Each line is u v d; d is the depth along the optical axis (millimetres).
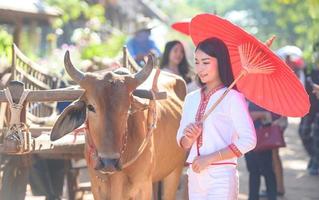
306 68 19250
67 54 8617
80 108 8594
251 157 14656
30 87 11758
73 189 13297
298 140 33062
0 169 11117
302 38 63281
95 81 8445
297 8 45312
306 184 19062
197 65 8289
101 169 8219
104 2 43281
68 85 13227
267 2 48188
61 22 28031
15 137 9086
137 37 18734
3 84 10680
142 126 9320
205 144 8148
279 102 8547
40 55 27562
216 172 8078
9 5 16125
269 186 14891
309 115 20297
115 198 9195
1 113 10078
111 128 8258
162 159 10445
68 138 10281
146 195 9648
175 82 12094
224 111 8125
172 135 10727
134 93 9062
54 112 12844
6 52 16094
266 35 101688
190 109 8375
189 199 8352
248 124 8023
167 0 114938
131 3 48781
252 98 8711
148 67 8750
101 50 23266
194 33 8914
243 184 18922
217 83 8289
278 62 8039
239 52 8266
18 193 11227
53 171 12922
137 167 9367
